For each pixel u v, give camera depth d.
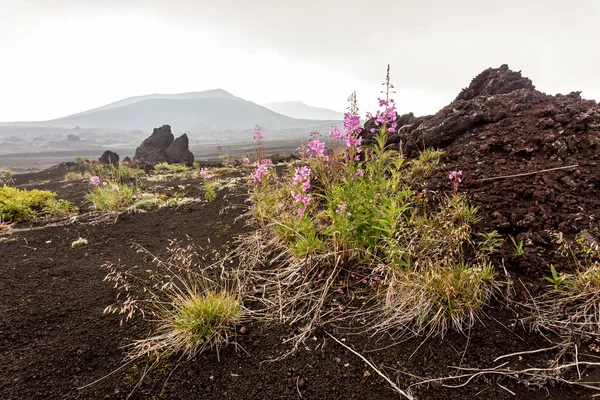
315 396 1.87
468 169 3.97
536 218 2.92
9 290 3.06
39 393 1.89
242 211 5.34
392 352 2.13
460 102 5.62
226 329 2.42
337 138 3.38
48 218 5.96
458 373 1.93
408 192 3.20
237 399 1.87
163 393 1.92
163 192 8.06
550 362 1.91
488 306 2.37
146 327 2.49
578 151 3.57
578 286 2.29
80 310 2.74
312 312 2.60
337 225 2.95
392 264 2.67
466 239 2.81
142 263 3.71
